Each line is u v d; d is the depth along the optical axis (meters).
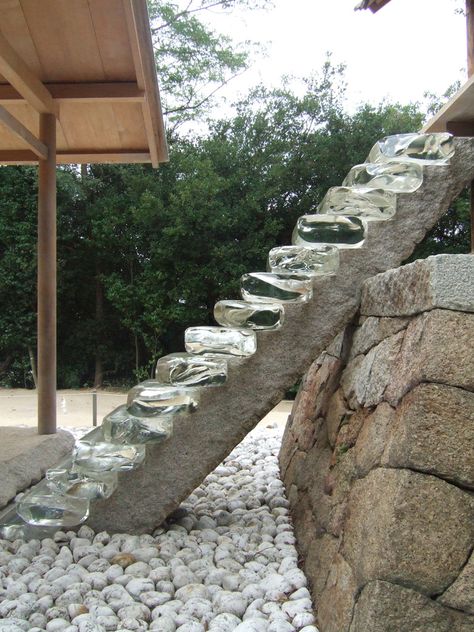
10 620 2.13
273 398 3.03
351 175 3.51
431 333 1.93
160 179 13.14
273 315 3.03
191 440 3.02
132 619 2.13
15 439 4.39
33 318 12.98
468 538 1.77
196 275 12.41
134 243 13.23
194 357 3.04
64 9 3.79
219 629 2.07
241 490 4.03
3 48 3.72
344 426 2.78
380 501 1.91
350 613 1.87
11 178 12.86
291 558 2.68
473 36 4.67
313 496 2.96
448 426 1.84
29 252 12.91
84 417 8.83
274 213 12.97
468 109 4.20
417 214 3.18
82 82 4.66
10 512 3.19
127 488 3.00
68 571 2.59
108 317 13.85
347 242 3.15
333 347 3.62
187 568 2.55
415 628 1.71
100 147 5.69
